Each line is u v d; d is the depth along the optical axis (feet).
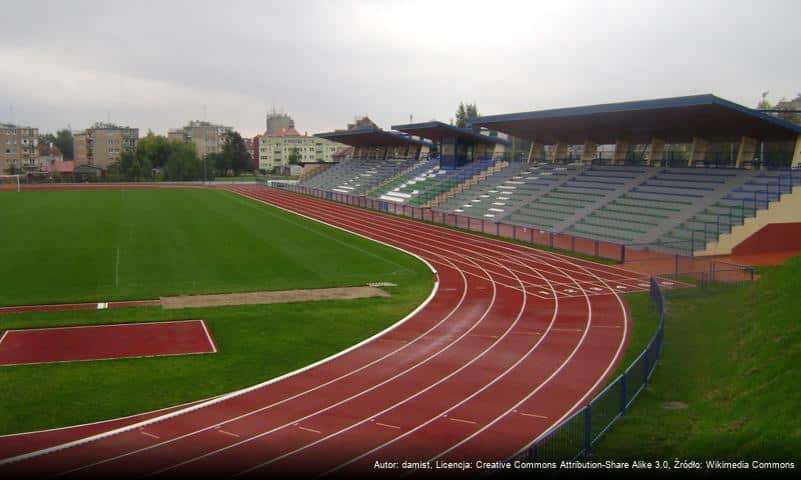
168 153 556.51
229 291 105.91
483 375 66.39
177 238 165.48
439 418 55.11
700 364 66.59
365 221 215.10
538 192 217.97
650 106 154.20
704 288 102.63
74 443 49.90
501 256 143.74
